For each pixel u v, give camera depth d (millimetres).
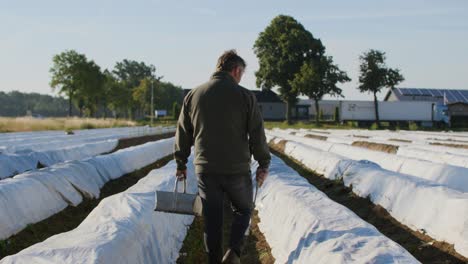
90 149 18922
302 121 72312
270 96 82312
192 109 4668
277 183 9039
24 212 7730
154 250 6020
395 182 8703
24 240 7203
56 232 7887
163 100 94875
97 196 10477
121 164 13562
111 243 4863
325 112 81812
